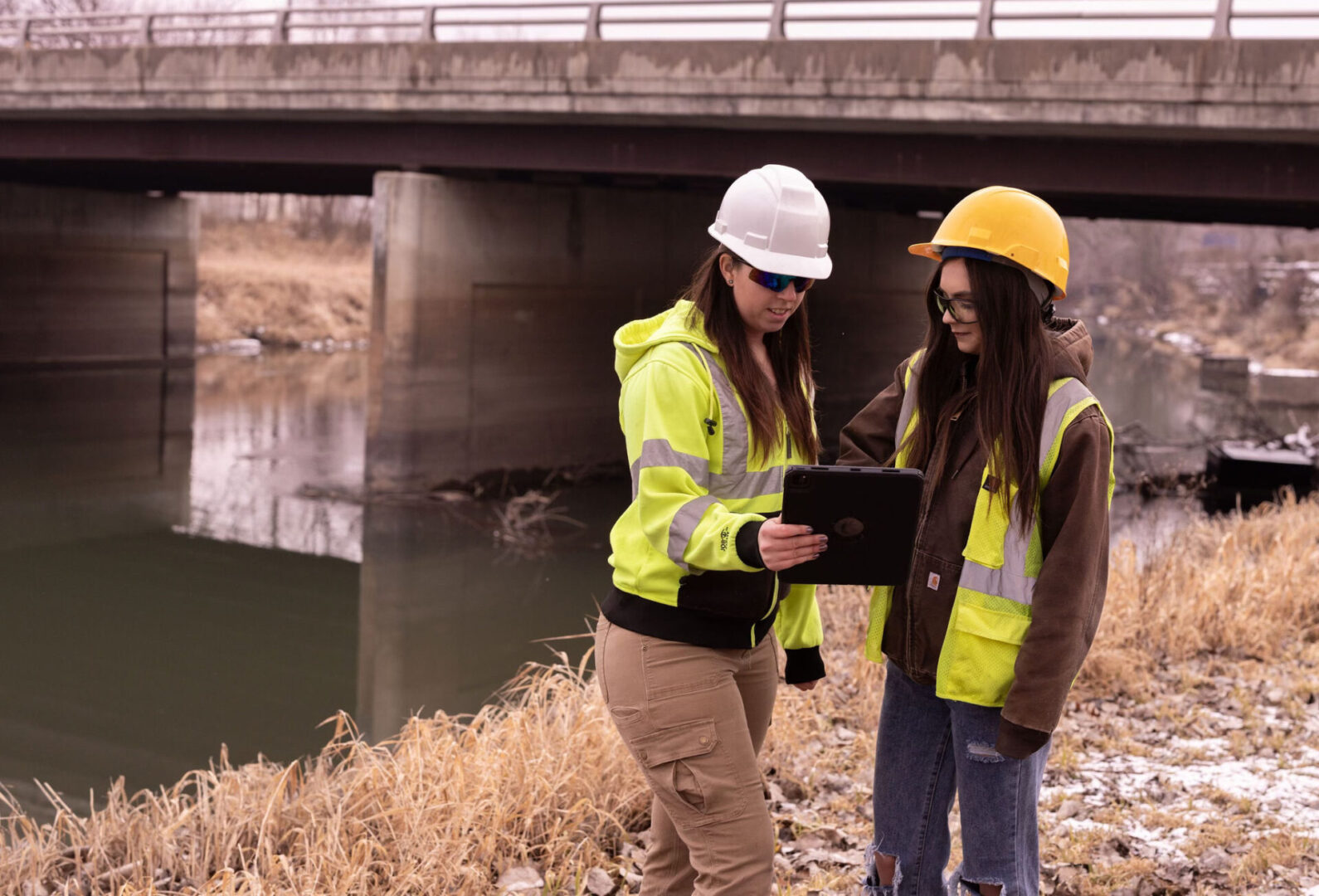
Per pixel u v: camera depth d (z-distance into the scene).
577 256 17.17
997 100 11.85
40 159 19.27
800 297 2.39
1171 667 5.90
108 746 7.49
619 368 2.54
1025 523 2.41
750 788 2.42
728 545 2.19
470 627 10.20
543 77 13.84
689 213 19.14
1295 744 4.75
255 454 18.44
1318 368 41.44
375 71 14.73
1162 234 72.69
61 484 15.99
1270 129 10.88
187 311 30.25
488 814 3.72
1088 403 2.40
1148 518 13.62
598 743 4.19
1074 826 3.92
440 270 15.34
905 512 2.12
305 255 49.09
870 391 24.88
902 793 2.76
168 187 26.59
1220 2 11.03
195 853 3.69
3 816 6.21
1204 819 3.98
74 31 17.31
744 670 2.61
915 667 2.61
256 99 15.55
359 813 3.83
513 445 16.45
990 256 2.40
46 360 26.94
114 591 11.35
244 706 8.31
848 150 13.45
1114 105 11.41
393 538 13.42
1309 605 6.77
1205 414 26.56
